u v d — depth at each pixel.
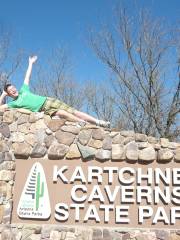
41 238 6.00
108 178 6.26
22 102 6.64
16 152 6.28
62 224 6.11
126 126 14.30
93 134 6.41
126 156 6.32
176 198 6.20
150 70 13.18
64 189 6.23
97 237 6.01
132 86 13.46
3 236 5.93
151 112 13.20
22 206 6.14
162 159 6.30
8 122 6.38
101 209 6.18
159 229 6.07
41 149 6.33
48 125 6.43
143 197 6.21
